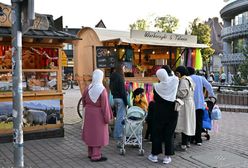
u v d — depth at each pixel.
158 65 9.54
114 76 6.24
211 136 7.09
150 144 6.24
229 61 36.75
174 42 8.38
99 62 7.80
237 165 5.04
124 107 6.16
